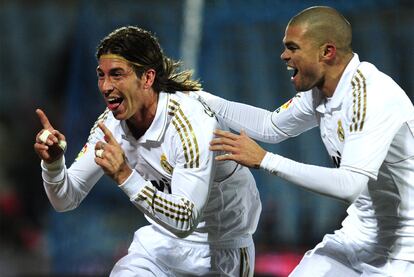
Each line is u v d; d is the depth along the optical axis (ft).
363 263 39.96
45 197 94.94
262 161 35.86
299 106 41.45
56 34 99.09
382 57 76.95
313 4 75.56
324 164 76.79
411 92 75.77
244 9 77.05
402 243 38.86
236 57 79.66
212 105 42.68
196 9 75.41
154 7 82.38
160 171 38.70
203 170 37.17
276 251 75.36
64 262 79.25
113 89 36.73
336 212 77.71
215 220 40.88
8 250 90.79
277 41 79.82
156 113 37.60
